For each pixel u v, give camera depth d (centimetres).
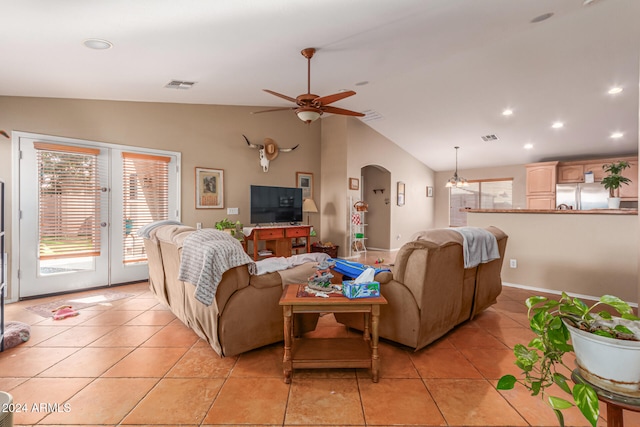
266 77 386
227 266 215
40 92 364
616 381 79
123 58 292
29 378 206
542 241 422
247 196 565
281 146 612
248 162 566
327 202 677
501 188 841
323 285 223
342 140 650
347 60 350
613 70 413
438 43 330
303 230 584
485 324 305
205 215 517
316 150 676
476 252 268
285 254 572
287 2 220
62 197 394
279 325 251
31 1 194
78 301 370
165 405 179
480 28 304
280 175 613
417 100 541
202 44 276
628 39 353
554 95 486
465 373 215
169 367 221
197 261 219
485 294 315
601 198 662
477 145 722
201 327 249
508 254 450
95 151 413
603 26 334
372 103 555
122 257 443
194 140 505
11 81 326
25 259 372
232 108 545
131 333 279
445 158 837
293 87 438
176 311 297
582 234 393
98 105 420
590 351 83
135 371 215
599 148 666
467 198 896
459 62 420
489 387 198
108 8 207
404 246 236
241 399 185
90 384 199
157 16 223
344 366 206
